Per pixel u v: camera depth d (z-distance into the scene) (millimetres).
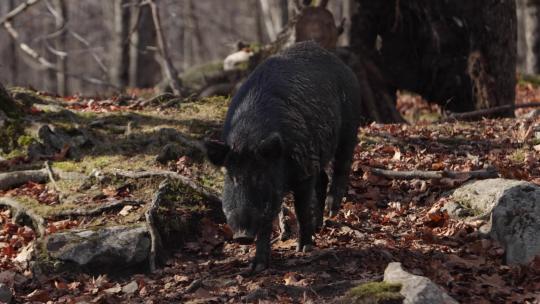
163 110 16688
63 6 43031
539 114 17188
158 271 10711
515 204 10688
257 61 20781
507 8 19453
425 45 20109
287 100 10047
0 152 14312
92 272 10656
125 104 17969
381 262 10273
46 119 15109
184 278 10320
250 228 9203
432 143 14930
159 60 41625
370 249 10602
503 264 10320
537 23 34938
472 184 12047
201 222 11859
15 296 10141
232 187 9344
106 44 59531
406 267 10125
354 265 10250
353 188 13070
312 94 10445
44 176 13250
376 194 12734
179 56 63688
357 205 12375
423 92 20703
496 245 10594
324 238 11320
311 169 10289
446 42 19719
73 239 10859
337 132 11133
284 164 9789
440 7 19500
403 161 13859
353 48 20562
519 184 11031
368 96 19734
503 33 19453
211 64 27391
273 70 10430
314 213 11516
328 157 10953
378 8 20500
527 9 35219
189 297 9727
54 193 12672
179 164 13312
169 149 13633
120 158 13766
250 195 9258
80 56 58500
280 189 9578
